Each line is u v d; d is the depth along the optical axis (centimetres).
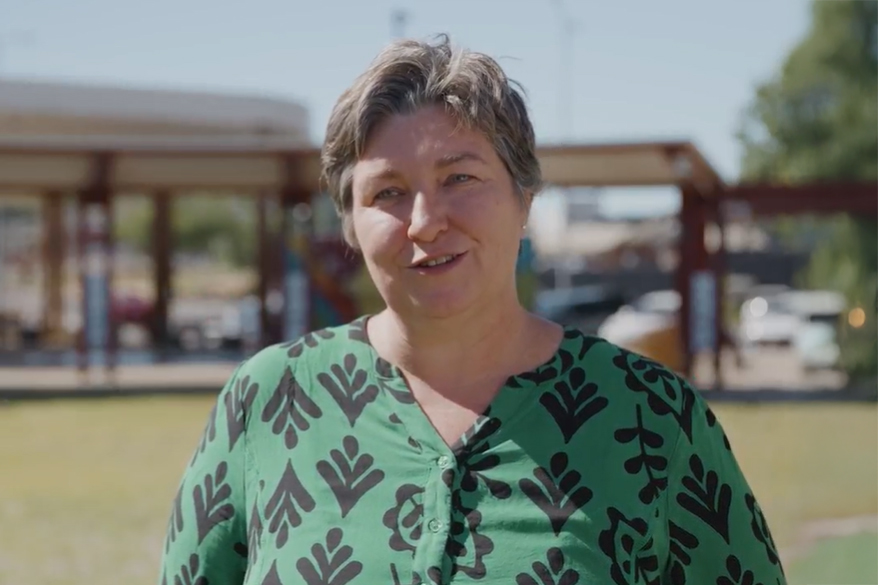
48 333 3038
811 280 3356
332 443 217
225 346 2894
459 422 215
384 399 219
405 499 208
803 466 1091
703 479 214
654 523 207
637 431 212
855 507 895
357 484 212
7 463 1141
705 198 1875
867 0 3716
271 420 224
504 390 215
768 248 4950
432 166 213
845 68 3706
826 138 3694
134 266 6369
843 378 2019
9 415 1548
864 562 723
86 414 1557
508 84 221
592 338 224
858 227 3148
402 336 222
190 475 228
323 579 205
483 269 215
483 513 205
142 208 6475
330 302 1844
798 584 675
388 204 218
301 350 231
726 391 1852
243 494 223
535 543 202
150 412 1577
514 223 222
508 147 217
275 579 209
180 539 225
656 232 4722
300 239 1856
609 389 215
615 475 208
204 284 6034
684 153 1570
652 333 1909
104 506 927
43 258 3053
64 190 2358
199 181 2170
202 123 2648
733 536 214
